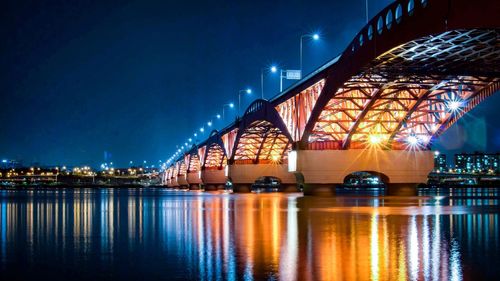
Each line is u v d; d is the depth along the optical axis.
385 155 89.31
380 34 60.38
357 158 88.75
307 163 89.06
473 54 59.91
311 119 83.31
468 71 66.31
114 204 82.94
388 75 68.12
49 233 38.22
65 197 124.62
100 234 37.19
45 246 31.27
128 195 140.88
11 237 35.88
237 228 39.34
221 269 23.25
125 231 39.09
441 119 85.69
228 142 148.50
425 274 21.64
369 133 87.62
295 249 28.23
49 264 25.17
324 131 87.75
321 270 22.58
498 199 90.81
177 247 29.94
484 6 47.03
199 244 30.97
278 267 23.36
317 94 83.88
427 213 52.66
